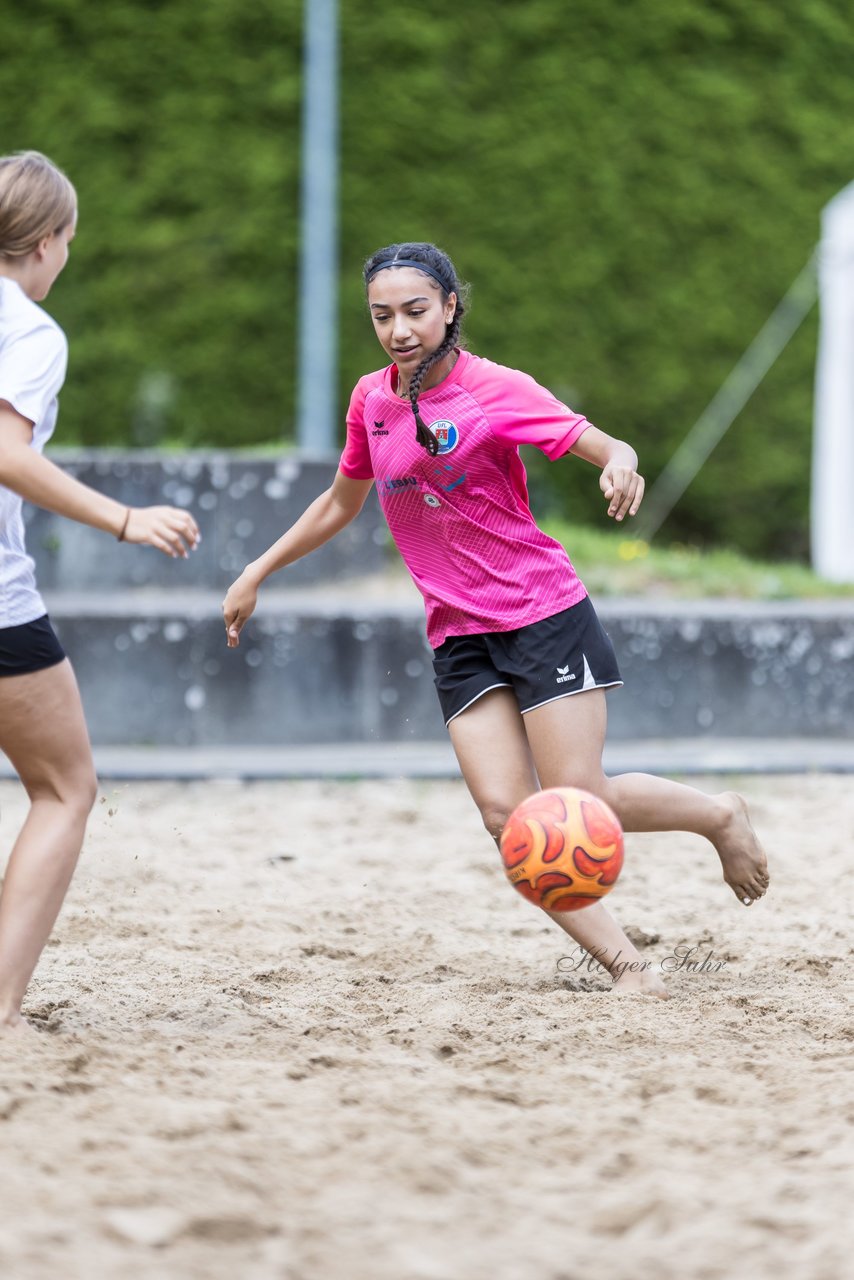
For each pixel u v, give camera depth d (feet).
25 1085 38.70
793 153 181.16
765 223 180.86
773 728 118.93
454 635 49.78
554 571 48.98
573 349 177.99
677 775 103.91
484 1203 32.12
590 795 46.29
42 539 128.88
